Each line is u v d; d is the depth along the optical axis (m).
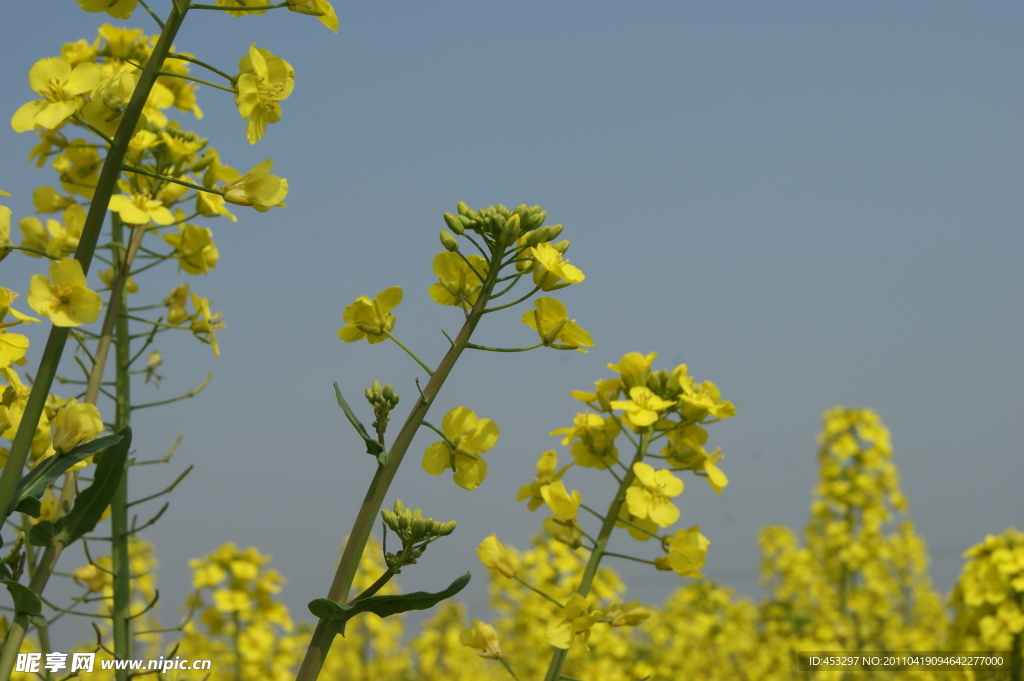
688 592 13.43
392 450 2.41
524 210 2.73
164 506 3.97
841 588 11.16
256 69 2.35
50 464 2.40
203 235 4.40
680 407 3.29
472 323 2.59
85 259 2.28
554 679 2.92
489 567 3.01
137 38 4.73
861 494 11.11
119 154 2.30
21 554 2.51
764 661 12.29
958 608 7.00
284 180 2.47
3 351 2.50
